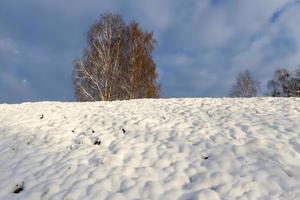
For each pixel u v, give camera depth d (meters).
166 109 15.16
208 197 7.57
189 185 8.20
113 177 8.66
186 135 11.20
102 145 10.80
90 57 28.75
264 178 8.09
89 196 7.91
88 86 28.38
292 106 14.13
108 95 28.08
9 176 9.25
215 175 8.42
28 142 11.50
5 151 11.09
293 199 7.23
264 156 9.12
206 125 12.09
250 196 7.49
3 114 15.77
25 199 8.05
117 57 29.14
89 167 9.24
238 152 9.48
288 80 48.91
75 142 11.34
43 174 9.10
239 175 8.33
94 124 13.03
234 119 12.53
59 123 13.41
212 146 10.08
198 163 9.18
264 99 16.77
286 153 9.18
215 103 16.19
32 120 14.14
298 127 10.97
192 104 16.17
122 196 7.87
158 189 8.07
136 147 10.38
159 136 11.25
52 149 10.76
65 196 7.95
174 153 9.81
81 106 16.83
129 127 12.32
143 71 29.86
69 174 8.94
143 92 29.86
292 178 8.02
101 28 29.23
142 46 30.27
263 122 11.80
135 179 8.55
